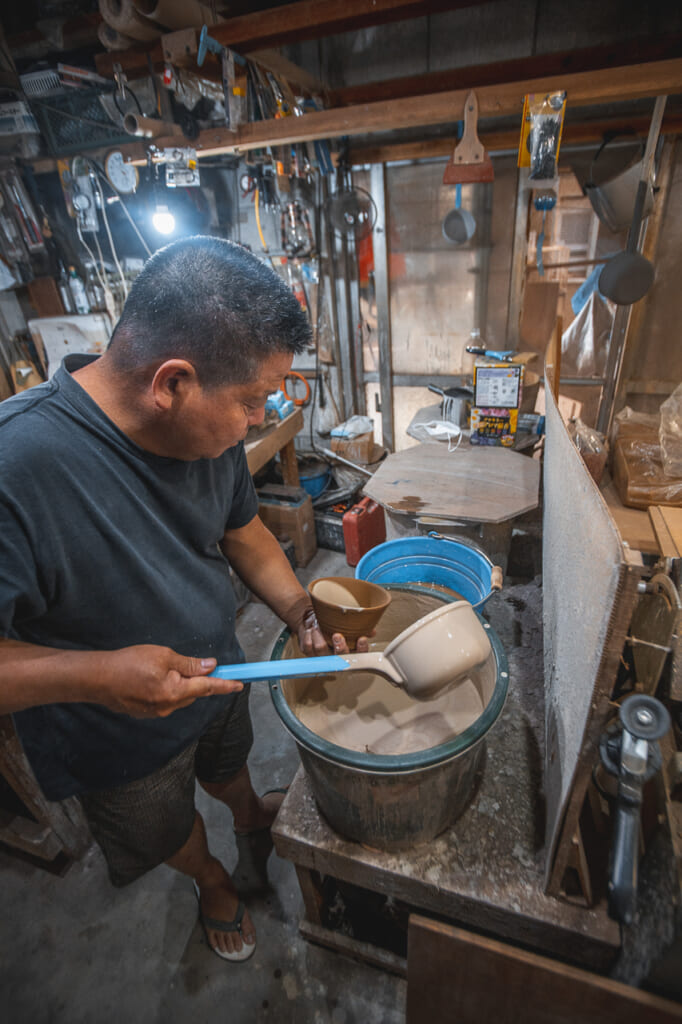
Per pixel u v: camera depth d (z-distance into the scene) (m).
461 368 2.91
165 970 1.22
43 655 0.66
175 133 1.74
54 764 0.89
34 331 2.72
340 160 2.54
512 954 0.73
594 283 2.54
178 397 0.68
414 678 0.74
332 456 3.08
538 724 1.08
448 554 1.42
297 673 0.77
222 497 0.94
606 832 0.87
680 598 0.94
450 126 2.39
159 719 0.90
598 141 2.25
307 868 1.04
